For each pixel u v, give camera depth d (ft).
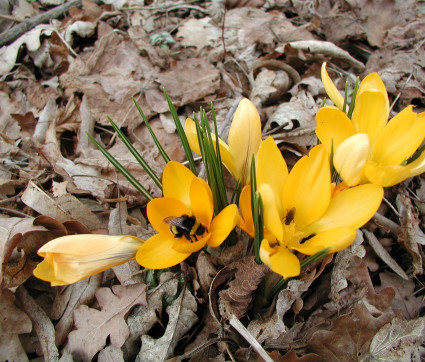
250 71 1.17
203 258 0.68
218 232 0.50
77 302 0.68
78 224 0.72
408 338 0.60
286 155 0.93
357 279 0.66
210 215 0.50
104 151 0.62
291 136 0.93
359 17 1.25
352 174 0.45
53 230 0.72
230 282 0.61
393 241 0.78
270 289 0.61
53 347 0.63
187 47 1.27
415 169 0.46
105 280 0.72
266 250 0.42
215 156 0.55
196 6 1.42
